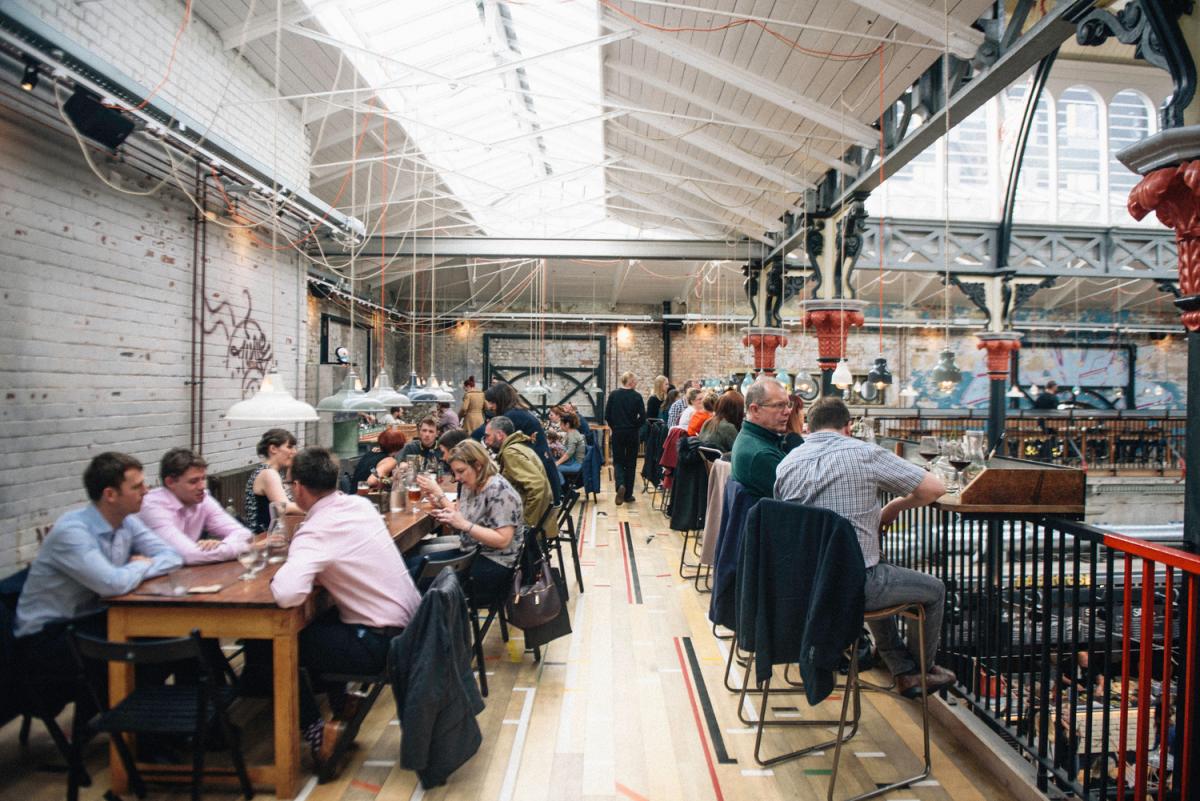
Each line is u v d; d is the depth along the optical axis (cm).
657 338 1770
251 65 644
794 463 290
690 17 537
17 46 337
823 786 265
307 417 371
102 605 282
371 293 1454
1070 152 1423
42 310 418
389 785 266
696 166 873
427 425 615
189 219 571
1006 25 447
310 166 767
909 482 271
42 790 262
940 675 285
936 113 517
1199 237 235
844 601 241
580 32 643
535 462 418
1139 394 1844
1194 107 247
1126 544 221
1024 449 1557
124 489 283
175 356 555
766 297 1130
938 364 690
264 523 428
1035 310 1833
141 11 495
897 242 1112
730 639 423
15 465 399
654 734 307
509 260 1376
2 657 257
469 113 850
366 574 280
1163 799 216
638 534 732
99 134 419
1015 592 566
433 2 602
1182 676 206
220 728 279
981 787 264
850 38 516
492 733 307
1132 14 278
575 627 445
